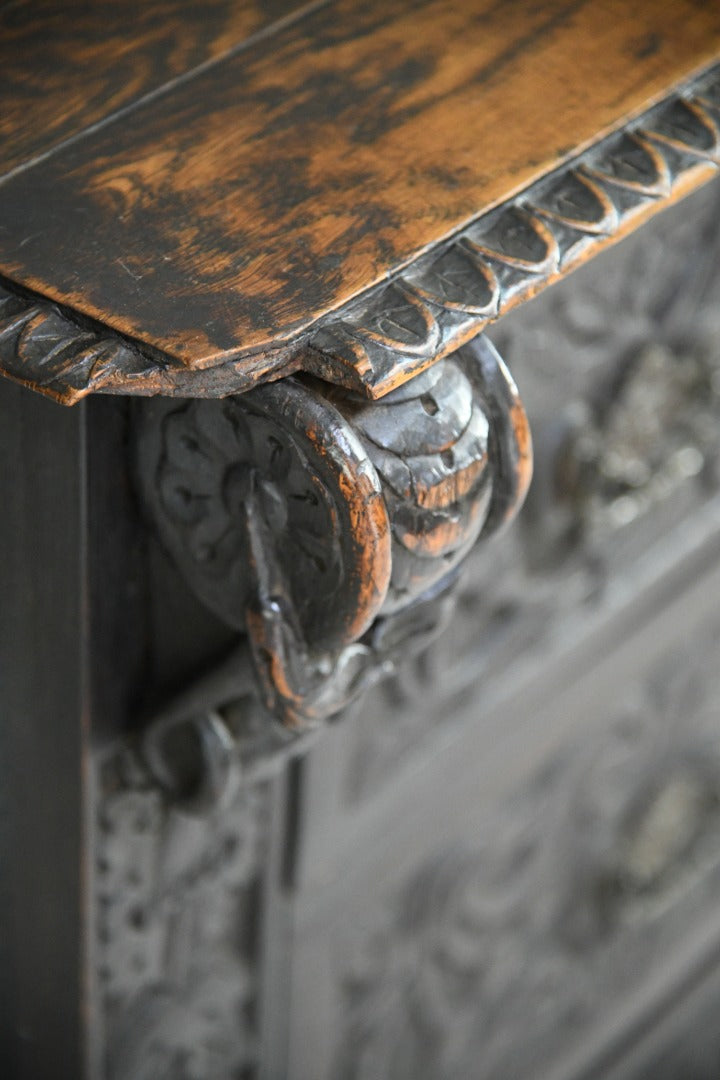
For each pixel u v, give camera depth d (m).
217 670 1.07
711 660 1.98
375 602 0.90
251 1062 1.60
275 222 0.87
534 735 1.68
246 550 0.95
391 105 0.97
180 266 0.84
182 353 0.77
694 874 2.20
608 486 1.46
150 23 1.02
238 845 1.35
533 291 0.88
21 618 1.10
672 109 1.00
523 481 0.97
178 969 1.41
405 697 1.43
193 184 0.89
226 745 1.12
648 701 1.89
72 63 0.98
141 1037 1.42
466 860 1.73
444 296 0.85
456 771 1.59
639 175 0.95
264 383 0.85
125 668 1.12
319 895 1.50
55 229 0.85
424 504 0.91
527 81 1.00
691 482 1.65
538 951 2.00
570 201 0.92
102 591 1.06
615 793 1.96
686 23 1.07
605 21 1.06
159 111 0.95
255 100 0.96
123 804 1.21
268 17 1.03
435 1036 1.89
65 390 0.77
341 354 0.80
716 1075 2.62
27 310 0.81
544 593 1.53
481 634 1.50
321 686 0.98
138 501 1.03
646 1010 2.33
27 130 0.93
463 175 0.92
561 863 1.93
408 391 0.90
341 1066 1.76
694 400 1.53
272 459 0.90
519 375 1.28
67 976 1.31
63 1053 1.39
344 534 0.87
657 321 1.42
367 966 1.67
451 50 1.02
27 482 1.02
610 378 1.41
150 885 1.29
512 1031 2.05
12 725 1.18
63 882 1.24
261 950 1.48
